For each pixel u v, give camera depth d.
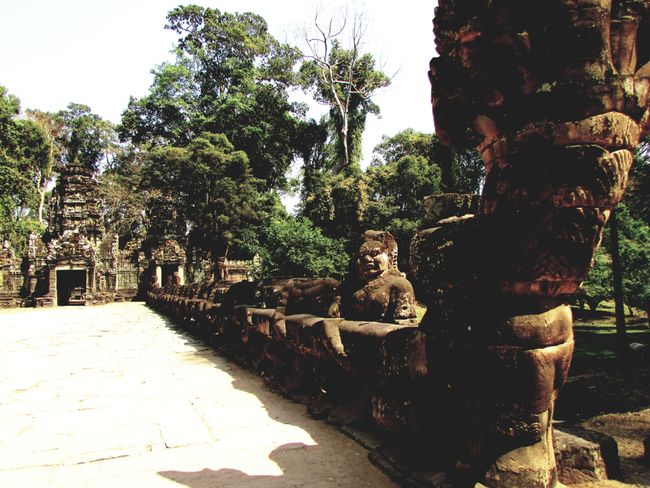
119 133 53.81
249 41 53.03
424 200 3.20
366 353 3.83
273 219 41.84
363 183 32.34
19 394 6.44
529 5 2.14
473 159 32.34
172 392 6.38
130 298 39.88
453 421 2.82
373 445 3.81
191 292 16.44
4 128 41.62
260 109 51.41
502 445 2.37
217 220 40.34
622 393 5.73
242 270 33.72
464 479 2.56
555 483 2.40
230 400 5.86
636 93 2.07
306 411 5.23
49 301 33.31
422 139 36.53
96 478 3.54
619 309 9.30
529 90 2.24
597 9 2.01
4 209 41.47
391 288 4.60
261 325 6.95
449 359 2.56
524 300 2.29
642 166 9.86
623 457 3.40
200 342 12.16
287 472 3.50
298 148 53.19
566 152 2.06
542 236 2.13
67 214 41.25
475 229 2.41
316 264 27.28
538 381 2.25
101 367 8.56
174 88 52.22
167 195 44.72
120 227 49.19
